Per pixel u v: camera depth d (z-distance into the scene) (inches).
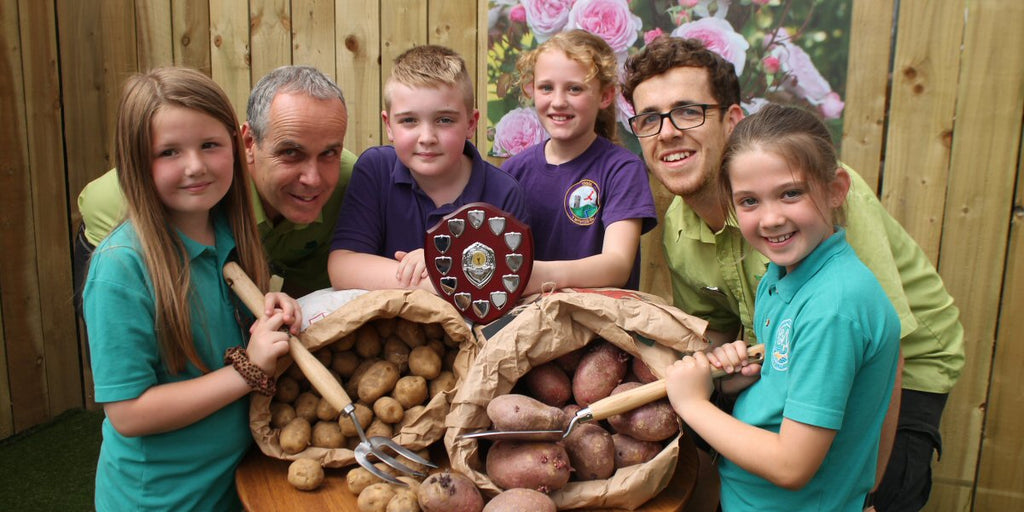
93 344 40.1
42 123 91.9
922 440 53.2
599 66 61.5
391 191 56.1
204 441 42.6
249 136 54.1
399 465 41.9
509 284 45.9
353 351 46.7
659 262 81.0
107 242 41.3
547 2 78.2
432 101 51.2
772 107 40.9
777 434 38.3
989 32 66.1
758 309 45.5
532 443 39.9
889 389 40.5
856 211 50.6
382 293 44.7
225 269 44.8
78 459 85.7
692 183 54.2
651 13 75.0
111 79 94.6
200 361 42.7
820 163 38.3
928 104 68.7
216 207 46.4
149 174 41.1
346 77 86.3
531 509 36.7
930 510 74.9
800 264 40.2
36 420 93.8
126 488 42.4
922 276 54.8
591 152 63.3
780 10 71.1
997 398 71.2
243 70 89.8
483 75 81.8
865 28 69.2
